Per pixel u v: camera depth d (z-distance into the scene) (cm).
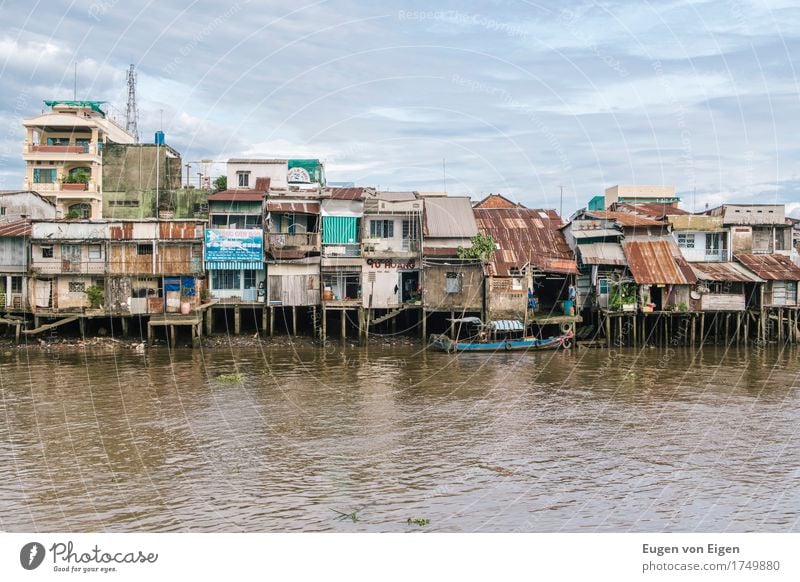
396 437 2325
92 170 5469
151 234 4250
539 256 4559
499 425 2480
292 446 2214
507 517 1703
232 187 4841
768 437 2356
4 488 1847
